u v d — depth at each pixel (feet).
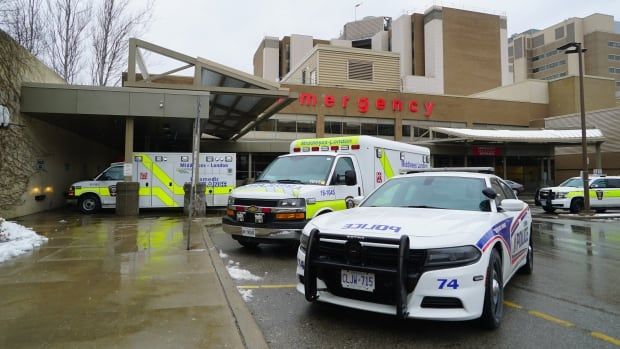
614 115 128.36
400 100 122.72
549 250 31.40
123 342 12.66
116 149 93.25
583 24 370.94
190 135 73.56
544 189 66.03
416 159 41.45
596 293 19.33
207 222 41.93
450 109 129.08
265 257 26.61
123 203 47.67
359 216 16.22
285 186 26.76
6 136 41.57
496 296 14.98
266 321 15.25
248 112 65.51
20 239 28.43
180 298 16.87
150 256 24.77
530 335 14.10
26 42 73.97
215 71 51.72
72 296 16.97
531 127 142.31
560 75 381.81
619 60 361.51
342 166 29.71
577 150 137.49
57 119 49.80
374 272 13.34
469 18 206.18
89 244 28.60
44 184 51.65
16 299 16.55
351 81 130.00
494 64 208.03
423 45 210.38
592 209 64.59
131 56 49.42
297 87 113.09
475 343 13.42
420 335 14.02
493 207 17.48
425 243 13.23
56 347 12.24
